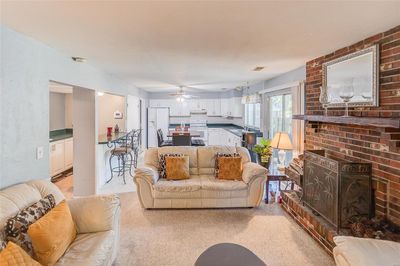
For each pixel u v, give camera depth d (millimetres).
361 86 2926
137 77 6211
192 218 3830
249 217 3861
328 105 3572
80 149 4898
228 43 3100
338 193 2770
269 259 2764
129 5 1992
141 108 9672
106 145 5906
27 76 2754
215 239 3203
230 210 4133
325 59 3699
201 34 2742
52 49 3285
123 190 5273
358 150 2994
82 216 2525
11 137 2504
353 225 2604
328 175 2963
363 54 2885
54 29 2541
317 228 3082
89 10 2088
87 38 2861
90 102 4824
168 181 4285
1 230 1877
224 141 9805
